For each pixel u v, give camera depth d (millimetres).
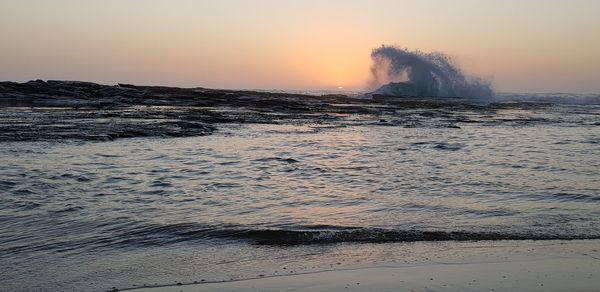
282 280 5453
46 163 12828
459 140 20547
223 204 8961
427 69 73500
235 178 11570
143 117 27641
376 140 20234
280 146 17781
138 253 6391
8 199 8938
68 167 12367
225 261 6117
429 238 6988
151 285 5324
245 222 7770
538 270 5738
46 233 7113
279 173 12375
